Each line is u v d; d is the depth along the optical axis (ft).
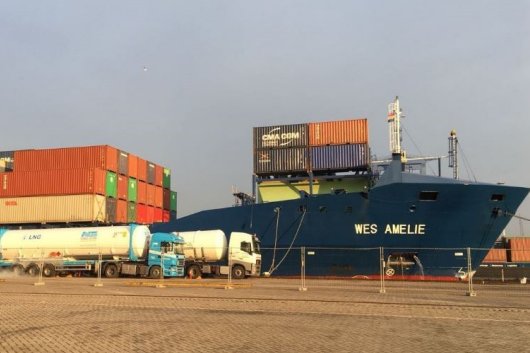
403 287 81.92
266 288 78.54
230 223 114.01
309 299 60.44
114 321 41.73
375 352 29.63
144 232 112.16
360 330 37.83
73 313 46.85
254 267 106.32
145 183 143.95
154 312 47.91
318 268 102.73
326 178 113.91
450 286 86.02
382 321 42.83
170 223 122.31
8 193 122.52
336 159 111.75
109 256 112.27
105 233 111.45
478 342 33.30
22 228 122.83
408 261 98.12
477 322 42.78
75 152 124.88
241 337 34.32
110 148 125.39
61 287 79.97
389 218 97.96
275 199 117.29
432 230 96.48
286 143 115.44
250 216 111.34
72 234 113.19
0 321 41.47
